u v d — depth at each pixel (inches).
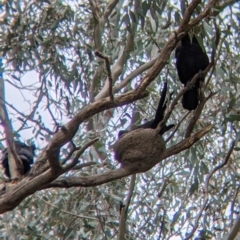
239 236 533.0
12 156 346.6
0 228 495.5
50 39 492.1
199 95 369.1
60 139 291.3
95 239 490.9
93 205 486.3
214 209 538.3
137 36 504.7
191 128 358.3
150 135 340.2
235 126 526.9
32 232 487.8
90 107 298.4
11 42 485.4
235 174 543.2
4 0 487.5
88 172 483.5
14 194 296.7
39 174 306.8
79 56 497.4
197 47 392.2
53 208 492.7
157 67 309.7
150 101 568.7
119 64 501.0
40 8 494.3
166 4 444.1
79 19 505.0
